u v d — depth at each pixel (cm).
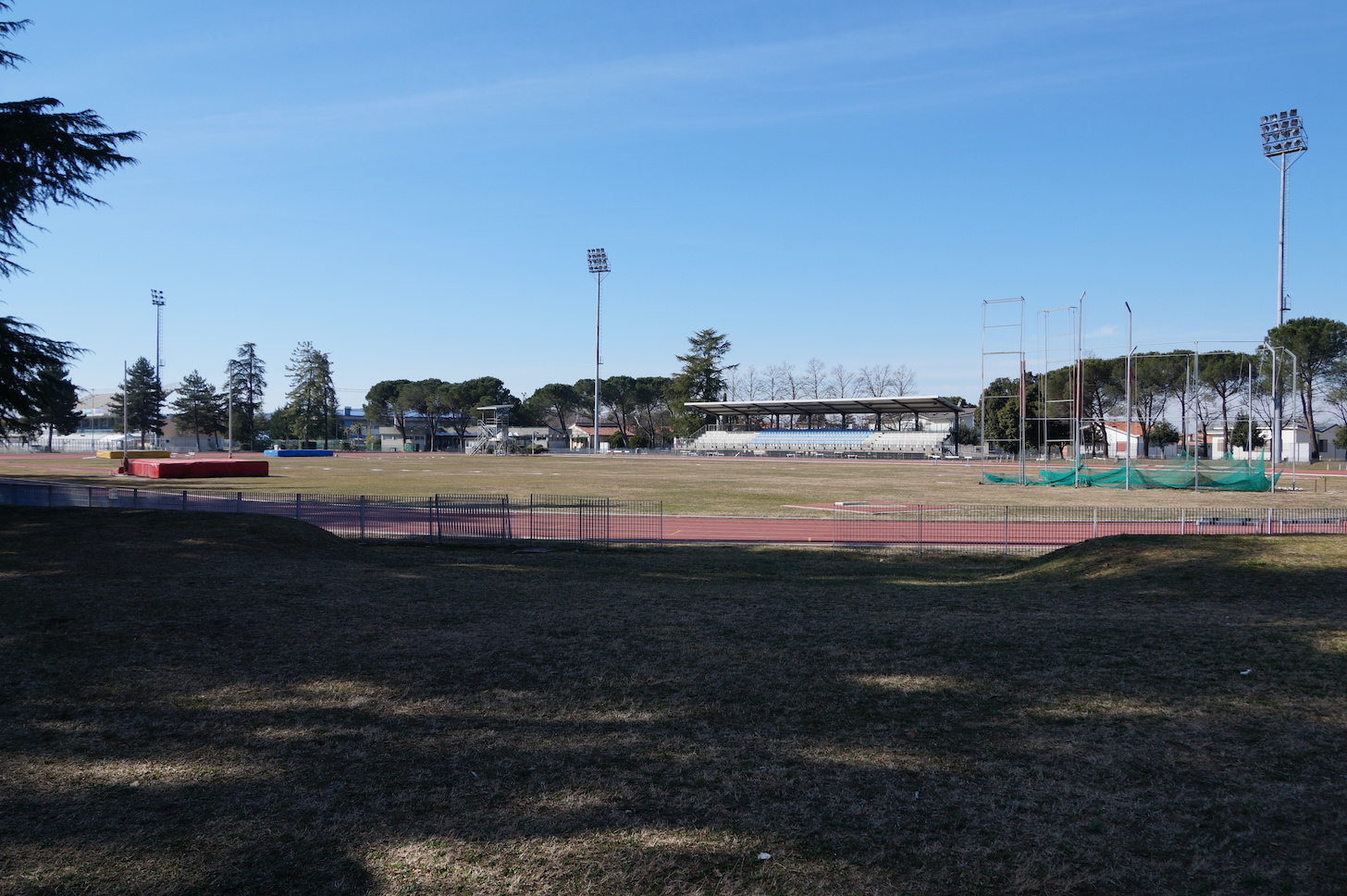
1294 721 805
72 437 13938
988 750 756
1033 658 1045
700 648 1122
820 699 905
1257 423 9688
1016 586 1692
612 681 975
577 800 662
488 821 627
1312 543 1678
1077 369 5609
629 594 1565
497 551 2353
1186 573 1556
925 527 2955
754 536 2711
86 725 829
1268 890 522
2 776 708
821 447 12138
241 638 1159
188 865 564
